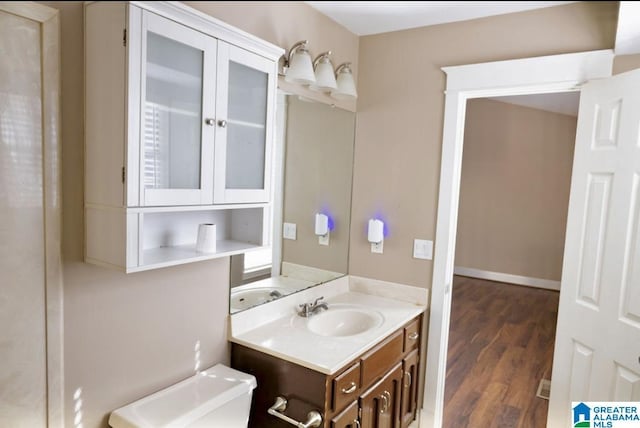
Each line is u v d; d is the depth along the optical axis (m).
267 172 1.74
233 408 1.68
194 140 1.43
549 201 5.56
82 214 1.37
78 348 1.38
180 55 1.36
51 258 1.29
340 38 2.40
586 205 1.97
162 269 1.63
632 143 1.76
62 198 1.31
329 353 1.77
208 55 1.43
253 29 1.82
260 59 1.65
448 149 2.34
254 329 2.02
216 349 1.88
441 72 2.36
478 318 4.43
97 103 1.30
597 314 1.91
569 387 2.06
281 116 2.11
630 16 1.52
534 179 5.64
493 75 2.19
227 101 1.52
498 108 5.79
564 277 2.09
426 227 2.44
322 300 2.48
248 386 1.74
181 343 1.73
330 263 2.57
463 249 6.25
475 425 2.52
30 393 1.28
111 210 1.28
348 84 2.34
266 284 2.12
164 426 1.42
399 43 2.47
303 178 2.30
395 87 2.50
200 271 1.78
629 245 1.78
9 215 1.19
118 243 1.27
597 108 1.92
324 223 2.48
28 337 1.26
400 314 2.28
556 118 5.43
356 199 2.68
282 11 1.96
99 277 1.42
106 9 1.25
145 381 1.60
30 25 1.20
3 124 1.16
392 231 2.55
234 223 1.84
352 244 2.70
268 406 1.84
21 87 1.19
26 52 1.19
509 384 3.02
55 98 1.26
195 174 1.44
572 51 2.03
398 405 2.24
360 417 1.89
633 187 1.76
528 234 5.73
